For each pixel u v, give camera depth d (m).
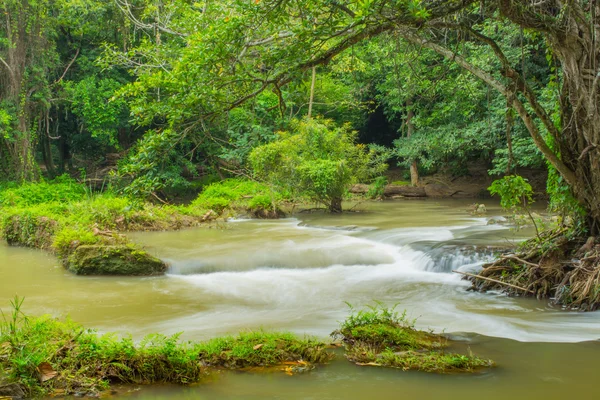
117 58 24.62
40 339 6.24
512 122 10.29
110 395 5.67
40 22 28.06
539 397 5.85
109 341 6.49
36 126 29.61
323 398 5.73
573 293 9.71
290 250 14.20
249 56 9.84
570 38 9.34
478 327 8.66
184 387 5.97
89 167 35.41
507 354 7.29
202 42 9.12
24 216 17.17
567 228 10.74
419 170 32.81
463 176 30.59
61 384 5.72
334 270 13.23
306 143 22.11
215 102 8.87
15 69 27.08
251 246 14.91
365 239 15.94
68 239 13.93
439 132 26.11
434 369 6.61
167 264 13.17
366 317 8.07
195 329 8.79
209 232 17.80
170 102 8.77
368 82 29.70
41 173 31.72
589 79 9.47
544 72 21.19
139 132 34.50
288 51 8.73
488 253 12.18
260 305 10.44
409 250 13.82
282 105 9.35
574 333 8.27
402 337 7.55
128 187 8.80
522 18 8.91
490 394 5.92
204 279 12.54
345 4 8.90
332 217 20.92
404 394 5.87
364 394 5.86
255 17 8.63
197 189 31.69
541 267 10.35
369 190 28.58
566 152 10.24
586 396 5.89
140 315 9.68
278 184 21.41
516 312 9.46
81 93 29.73
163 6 25.64
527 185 10.36
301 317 9.55
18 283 12.00
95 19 30.48
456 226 17.31
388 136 37.28
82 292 11.29
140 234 17.55
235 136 26.56
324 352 6.99
